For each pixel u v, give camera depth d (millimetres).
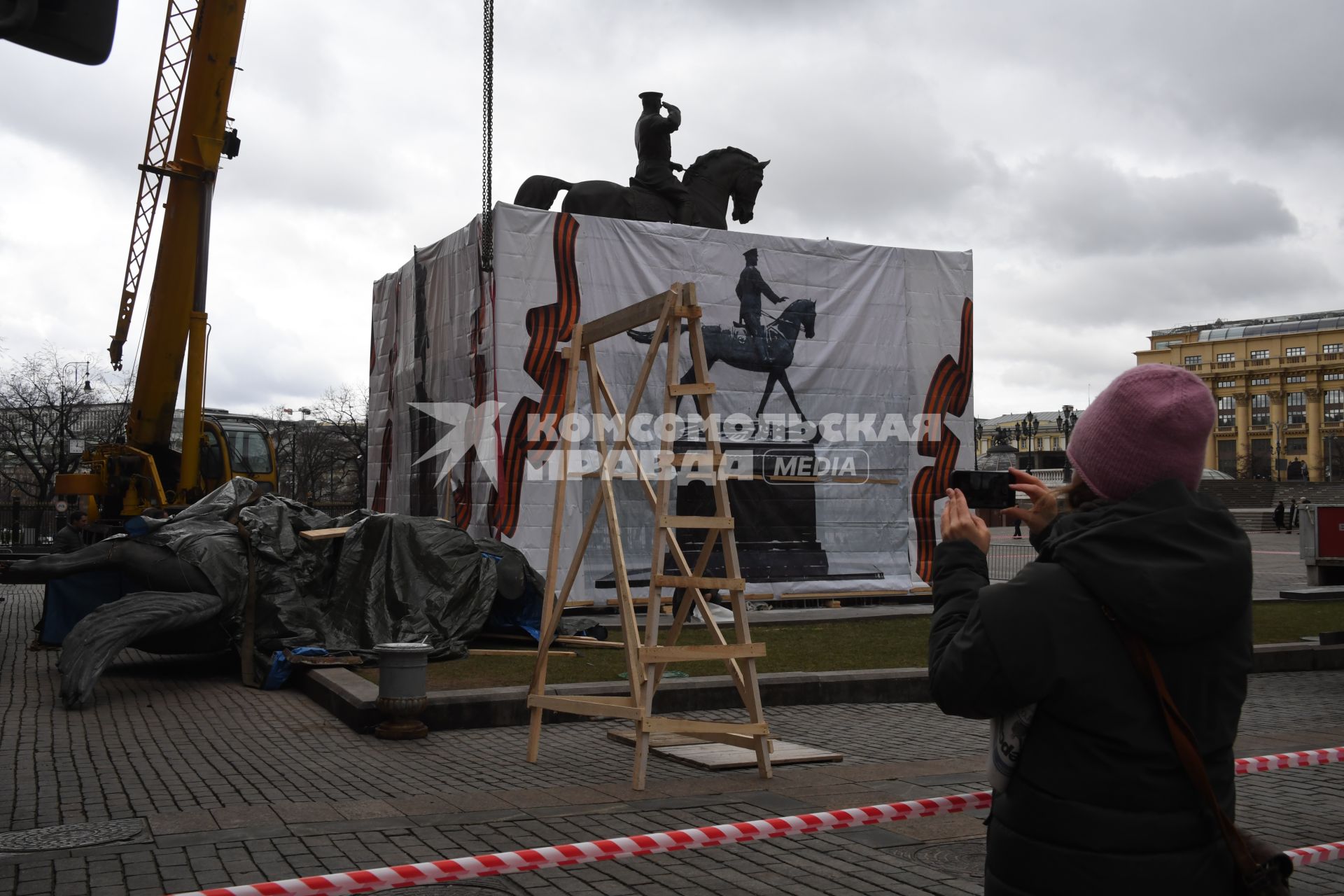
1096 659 2170
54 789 7105
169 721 9758
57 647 13805
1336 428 142125
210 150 20016
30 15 4039
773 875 5469
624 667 12289
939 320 20484
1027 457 60875
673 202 19609
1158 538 2152
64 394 56344
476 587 13641
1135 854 2117
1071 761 2191
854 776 7602
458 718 9500
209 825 6176
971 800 4145
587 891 5207
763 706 10695
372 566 13344
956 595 2473
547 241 17297
